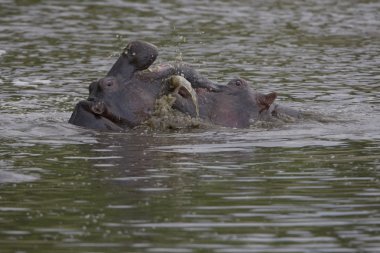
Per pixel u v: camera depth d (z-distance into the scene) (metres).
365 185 39.72
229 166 43.31
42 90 65.69
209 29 94.19
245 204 37.06
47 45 84.75
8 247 31.97
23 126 52.78
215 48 83.56
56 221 35.00
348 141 48.91
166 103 51.38
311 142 48.59
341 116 55.78
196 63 76.00
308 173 41.91
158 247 31.80
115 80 51.56
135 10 105.81
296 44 86.62
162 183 40.31
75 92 65.12
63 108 59.38
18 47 83.69
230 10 106.94
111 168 43.16
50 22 97.38
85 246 31.97
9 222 34.94
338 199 37.66
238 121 52.06
